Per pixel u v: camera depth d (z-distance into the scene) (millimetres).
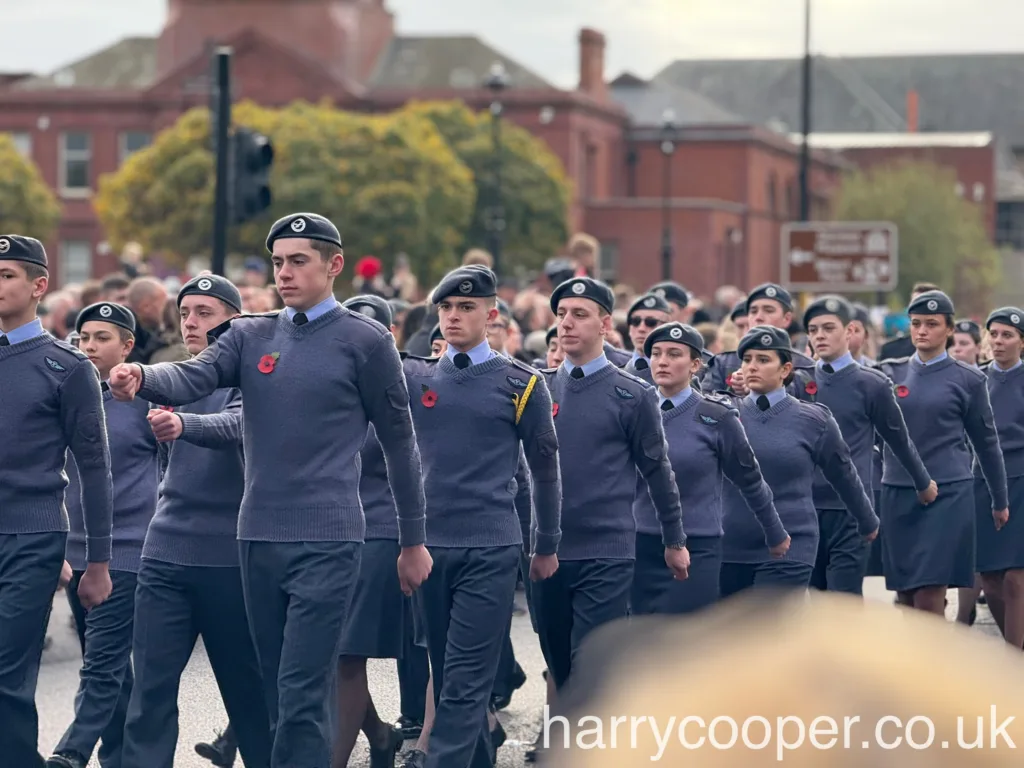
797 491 20688
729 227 190375
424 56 184625
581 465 17000
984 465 23250
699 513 18969
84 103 175125
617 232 183750
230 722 15719
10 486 14422
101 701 16438
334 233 13906
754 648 2531
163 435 13766
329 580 13586
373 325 13984
